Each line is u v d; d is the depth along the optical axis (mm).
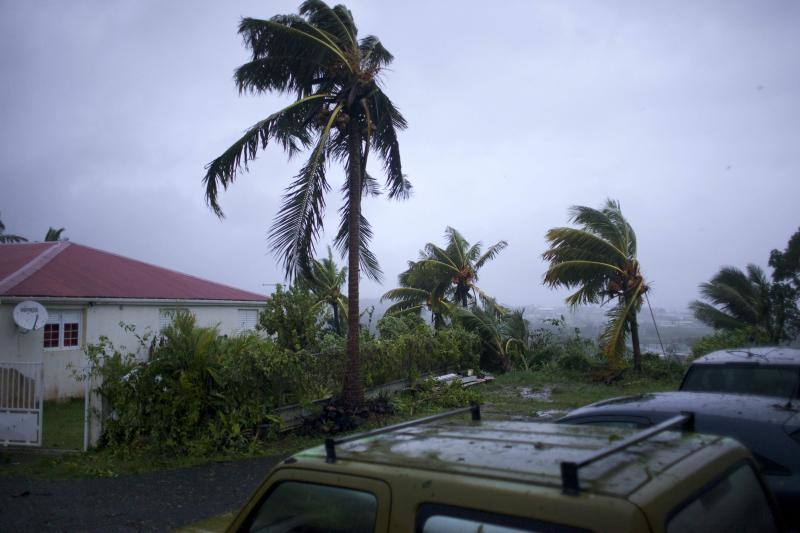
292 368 10875
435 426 3168
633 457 2293
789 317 19828
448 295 25141
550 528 1915
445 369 17922
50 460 9148
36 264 17609
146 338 10695
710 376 6301
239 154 10961
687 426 2830
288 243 10805
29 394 10188
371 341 14414
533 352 21406
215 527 4012
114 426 9531
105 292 17297
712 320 22344
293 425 10922
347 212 12172
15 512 6879
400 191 13117
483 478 2150
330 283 24109
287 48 11078
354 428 10938
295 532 2557
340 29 11633
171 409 9391
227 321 21719
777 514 2613
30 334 15188
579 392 15578
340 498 2443
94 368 9688
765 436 4453
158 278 20953
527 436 2770
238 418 9750
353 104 11500
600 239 16938
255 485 7816
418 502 2201
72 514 6789
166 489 7719
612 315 17312
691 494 2094
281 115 11406
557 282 17547
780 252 20500
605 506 1860
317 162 10898
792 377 5738
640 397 5719
